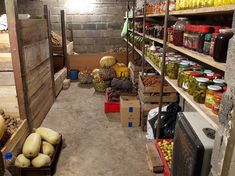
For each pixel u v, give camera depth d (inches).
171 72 80.0
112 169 86.0
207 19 83.0
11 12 87.7
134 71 158.7
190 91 61.7
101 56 221.3
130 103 118.1
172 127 97.0
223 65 43.0
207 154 48.4
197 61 88.7
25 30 99.7
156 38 107.7
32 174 81.7
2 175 54.7
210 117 48.0
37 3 242.1
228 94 39.6
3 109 98.5
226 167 41.2
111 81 165.8
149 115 106.4
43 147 87.6
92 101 157.1
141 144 102.7
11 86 96.0
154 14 107.8
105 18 251.9
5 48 91.7
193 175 50.6
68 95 169.8
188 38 65.1
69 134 111.3
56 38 213.2
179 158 60.1
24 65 97.9
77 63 221.1
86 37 257.3
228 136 39.8
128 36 217.2
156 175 82.4
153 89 109.1
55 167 87.0
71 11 247.3
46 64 135.0
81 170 85.6
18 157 81.9
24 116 99.7
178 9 70.8
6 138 83.9
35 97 113.0
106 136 109.6
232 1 41.6
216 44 45.9
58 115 133.0
